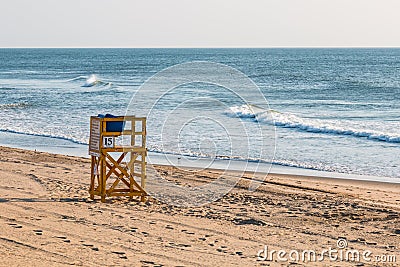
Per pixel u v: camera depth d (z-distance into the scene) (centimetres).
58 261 1004
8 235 1168
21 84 8012
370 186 1948
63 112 4325
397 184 1988
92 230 1247
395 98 5791
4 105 4722
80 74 10794
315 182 1995
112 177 1905
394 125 3653
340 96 6050
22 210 1412
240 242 1202
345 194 1778
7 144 2884
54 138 3073
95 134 1561
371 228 1343
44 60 19388
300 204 1599
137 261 1033
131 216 1399
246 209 1518
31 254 1038
